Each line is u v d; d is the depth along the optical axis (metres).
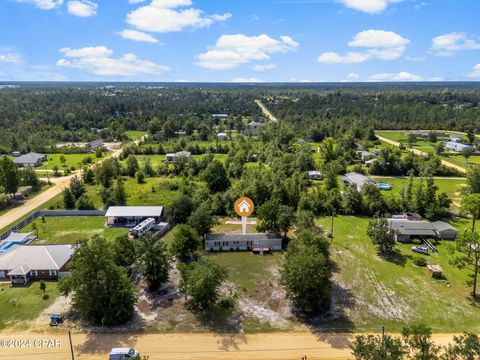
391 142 180.88
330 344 45.69
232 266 66.25
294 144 164.00
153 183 117.25
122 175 128.50
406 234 76.75
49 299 55.16
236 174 123.38
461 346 35.25
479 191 102.00
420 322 50.28
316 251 54.62
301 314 52.00
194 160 131.12
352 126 190.75
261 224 80.19
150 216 85.69
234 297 55.88
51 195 107.31
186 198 84.38
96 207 97.00
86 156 158.25
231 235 73.94
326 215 92.38
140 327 48.88
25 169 114.75
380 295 56.81
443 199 91.62
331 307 53.62
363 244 75.06
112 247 60.88
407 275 62.72
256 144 167.25
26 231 80.75
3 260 62.38
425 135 195.00
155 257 56.72
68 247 65.81
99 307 48.69
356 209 92.75
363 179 114.00
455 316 51.56
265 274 63.28
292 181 100.50
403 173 131.88
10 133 176.62
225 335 47.38
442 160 146.62
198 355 43.62
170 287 58.94
